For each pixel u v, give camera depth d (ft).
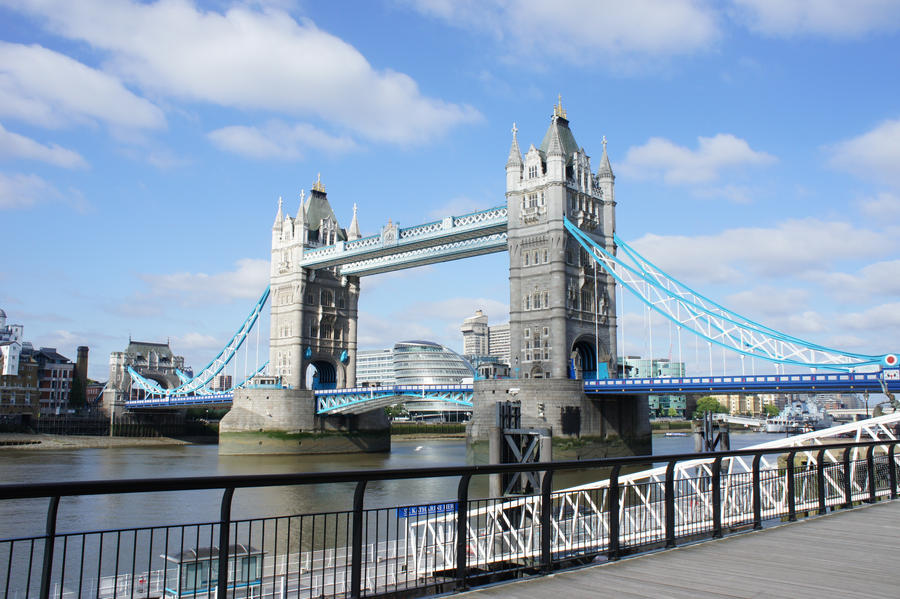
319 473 36.83
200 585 89.71
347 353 497.87
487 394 330.13
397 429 615.98
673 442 557.33
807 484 95.20
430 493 236.02
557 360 331.16
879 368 246.68
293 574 96.17
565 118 371.76
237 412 439.22
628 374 371.15
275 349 484.33
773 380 270.26
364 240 433.07
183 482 32.60
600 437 328.90
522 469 45.34
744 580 43.52
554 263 338.75
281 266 488.02
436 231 391.45
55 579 118.01
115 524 176.86
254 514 197.77
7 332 646.74
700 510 77.92
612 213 374.84
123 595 96.89
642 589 41.63
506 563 77.41
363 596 40.27
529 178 357.61
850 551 52.06
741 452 60.49
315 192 506.48
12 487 28.32
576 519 89.04
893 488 82.48
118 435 589.73
